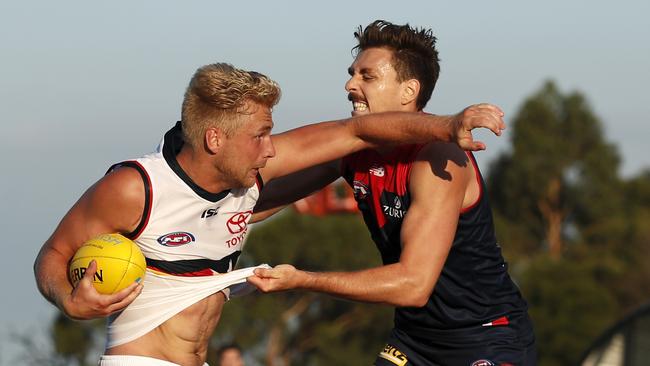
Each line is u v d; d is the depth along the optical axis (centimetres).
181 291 2269
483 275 2512
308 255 14375
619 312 16850
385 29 2527
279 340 13900
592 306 16175
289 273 2209
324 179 2625
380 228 2505
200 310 2302
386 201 2467
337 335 14225
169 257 2247
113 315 2302
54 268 2183
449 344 2564
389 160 2450
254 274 2203
